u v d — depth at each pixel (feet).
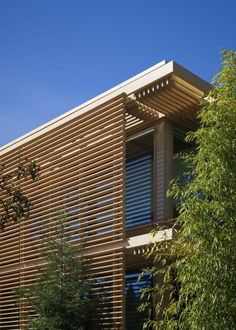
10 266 60.03
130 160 60.08
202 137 30.19
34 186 59.06
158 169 51.93
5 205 36.11
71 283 45.55
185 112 50.65
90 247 49.39
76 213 53.06
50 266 46.42
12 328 57.88
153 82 46.96
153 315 49.70
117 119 49.85
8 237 61.93
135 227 55.26
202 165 29.68
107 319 45.11
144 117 52.95
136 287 54.85
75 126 55.16
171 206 50.80
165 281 31.01
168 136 52.39
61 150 56.49
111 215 48.24
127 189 59.21
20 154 62.28
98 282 47.52
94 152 52.65
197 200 29.09
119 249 47.06
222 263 27.17
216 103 30.78
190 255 28.60
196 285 27.27
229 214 27.78
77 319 43.88
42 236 52.65
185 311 28.04
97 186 52.08
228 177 28.48
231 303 26.68
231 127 29.40
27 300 48.83
